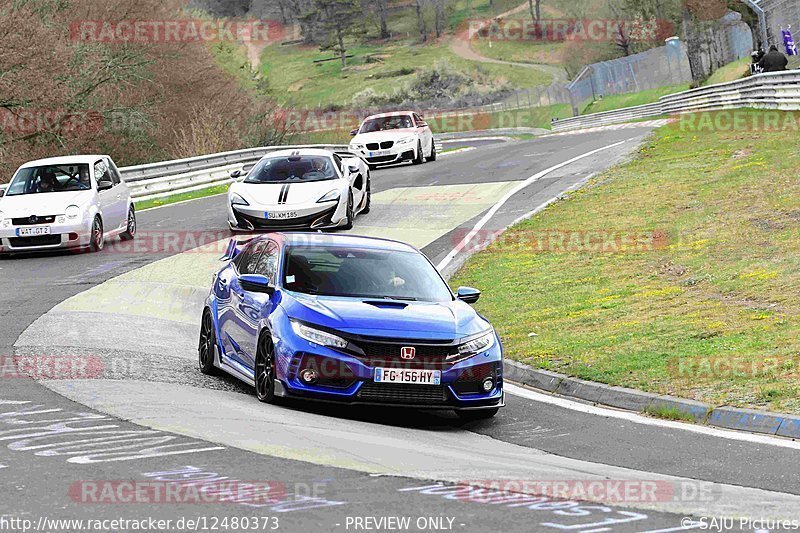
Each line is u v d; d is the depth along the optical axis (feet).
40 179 229.25
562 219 245.65
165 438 77.71
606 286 174.91
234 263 123.44
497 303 170.91
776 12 602.85
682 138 368.89
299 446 77.51
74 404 91.56
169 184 374.63
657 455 85.66
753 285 159.43
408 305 103.24
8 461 69.10
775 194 231.71
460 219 258.98
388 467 71.77
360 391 95.55
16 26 469.57
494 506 61.46
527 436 95.25
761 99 423.64
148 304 167.53
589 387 114.73
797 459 82.69
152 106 594.24
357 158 269.85
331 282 106.83
